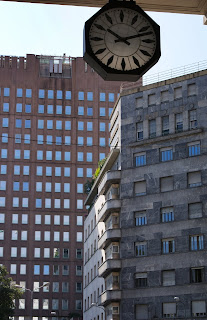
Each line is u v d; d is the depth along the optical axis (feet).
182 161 233.96
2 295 296.92
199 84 238.48
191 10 37.60
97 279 282.77
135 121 251.19
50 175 491.72
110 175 249.14
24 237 475.72
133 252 235.20
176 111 241.35
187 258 221.05
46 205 484.74
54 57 520.01
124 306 230.48
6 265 467.93
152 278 227.20
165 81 246.68
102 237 252.83
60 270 471.62
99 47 32.40
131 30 32.81
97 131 505.66
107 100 512.22
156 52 32.76
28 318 457.68
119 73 32.42
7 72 508.53
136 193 242.99
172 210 231.30
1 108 500.74
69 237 480.23
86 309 315.99
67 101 509.35
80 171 495.82
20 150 494.59
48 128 501.56
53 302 464.24
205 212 223.30
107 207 245.45
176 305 218.18
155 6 37.29
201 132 232.53
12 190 484.74
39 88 508.94
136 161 246.88
